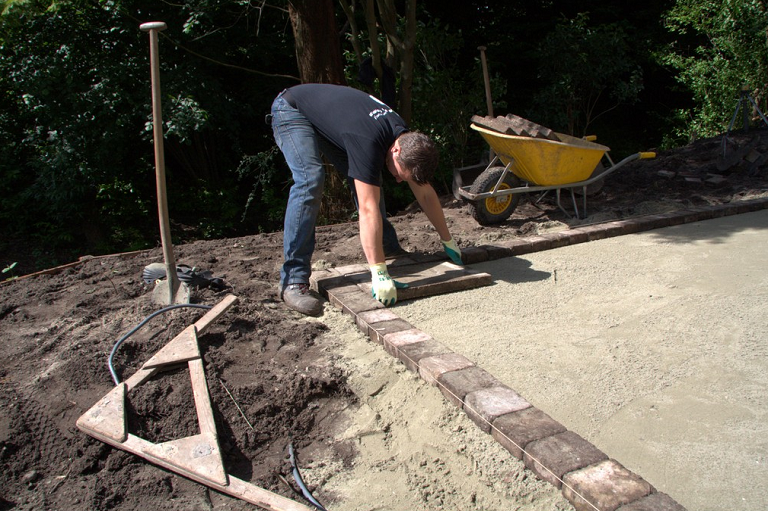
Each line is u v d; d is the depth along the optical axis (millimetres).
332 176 8648
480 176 5824
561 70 12430
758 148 8148
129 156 11148
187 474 2404
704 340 3287
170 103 9695
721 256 4629
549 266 4641
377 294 3785
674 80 16469
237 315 3664
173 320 3473
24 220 10414
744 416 2607
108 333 3420
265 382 3014
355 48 9172
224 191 11773
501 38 15375
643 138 16875
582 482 2164
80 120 9766
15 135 10711
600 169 6699
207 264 4938
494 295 4098
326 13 8227
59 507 2264
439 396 2877
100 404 2695
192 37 10383
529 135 5441
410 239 5629
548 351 3258
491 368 3102
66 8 9562
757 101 13117
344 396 2980
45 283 4539
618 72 12578
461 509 2246
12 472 2441
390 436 2695
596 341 3348
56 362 3100
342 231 6160
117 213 10648
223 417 2766
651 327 3482
